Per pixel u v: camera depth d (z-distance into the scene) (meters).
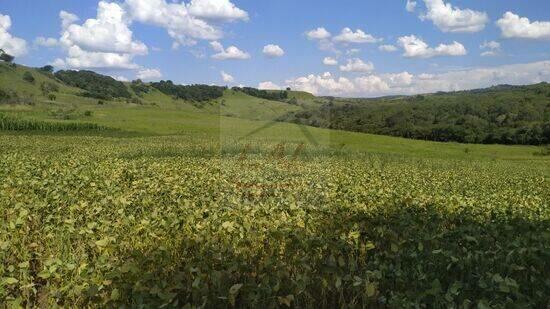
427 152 76.00
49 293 7.16
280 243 8.64
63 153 39.66
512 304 6.03
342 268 7.97
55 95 170.25
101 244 7.80
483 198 16.58
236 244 8.50
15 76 181.12
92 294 6.47
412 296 6.43
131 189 14.65
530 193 21.52
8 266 7.75
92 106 152.25
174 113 134.00
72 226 9.34
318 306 7.36
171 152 42.94
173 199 12.68
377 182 18.62
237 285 6.41
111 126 95.81
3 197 12.66
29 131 85.38
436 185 21.66
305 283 6.71
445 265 7.77
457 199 14.31
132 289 6.75
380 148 72.00
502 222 11.41
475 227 10.16
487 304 5.96
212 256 7.41
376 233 9.30
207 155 38.84
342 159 34.94
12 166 21.00
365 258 8.41
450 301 6.20
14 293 7.44
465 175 32.91
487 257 8.10
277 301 6.67
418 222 10.46
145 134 84.81
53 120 97.12
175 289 6.80
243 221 9.28
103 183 15.50
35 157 29.00
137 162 25.48
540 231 10.10
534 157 82.38
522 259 7.80
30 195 12.80
